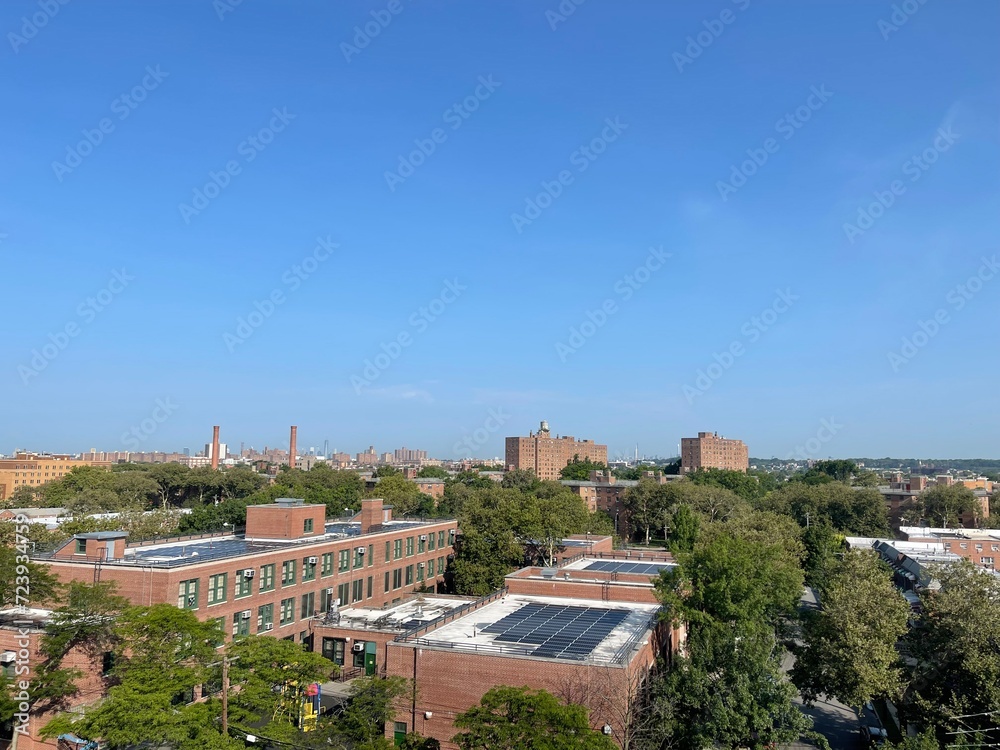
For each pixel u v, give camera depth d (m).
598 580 63.97
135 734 29.89
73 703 41.12
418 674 40.03
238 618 55.28
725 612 40.53
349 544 71.00
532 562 89.88
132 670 33.97
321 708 47.91
